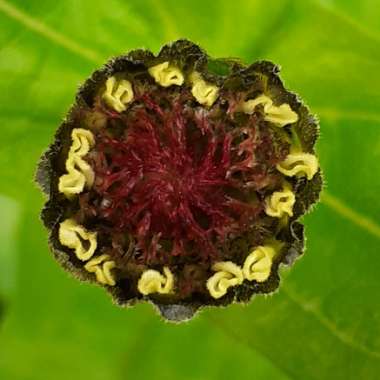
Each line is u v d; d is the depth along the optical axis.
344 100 0.14
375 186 0.14
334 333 0.14
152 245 0.13
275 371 0.15
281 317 0.14
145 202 0.13
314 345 0.14
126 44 0.14
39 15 0.14
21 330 0.15
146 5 0.14
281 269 0.14
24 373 0.15
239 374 0.15
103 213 0.13
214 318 0.14
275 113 0.13
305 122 0.13
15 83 0.14
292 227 0.13
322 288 0.14
